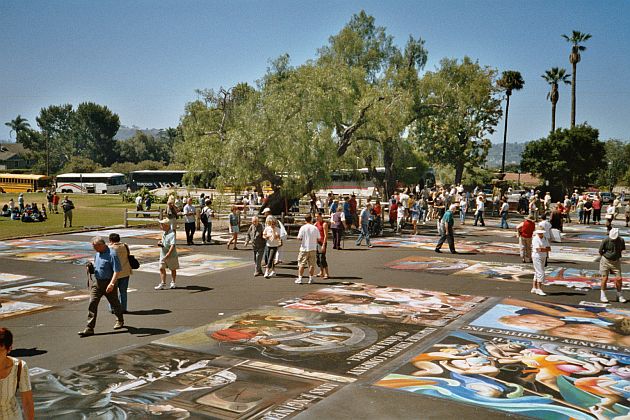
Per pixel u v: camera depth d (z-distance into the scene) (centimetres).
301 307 1299
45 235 2744
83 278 1669
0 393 466
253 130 2873
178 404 744
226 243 2473
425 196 3666
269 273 1669
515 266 1903
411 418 702
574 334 1089
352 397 768
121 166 10350
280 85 3041
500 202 4172
